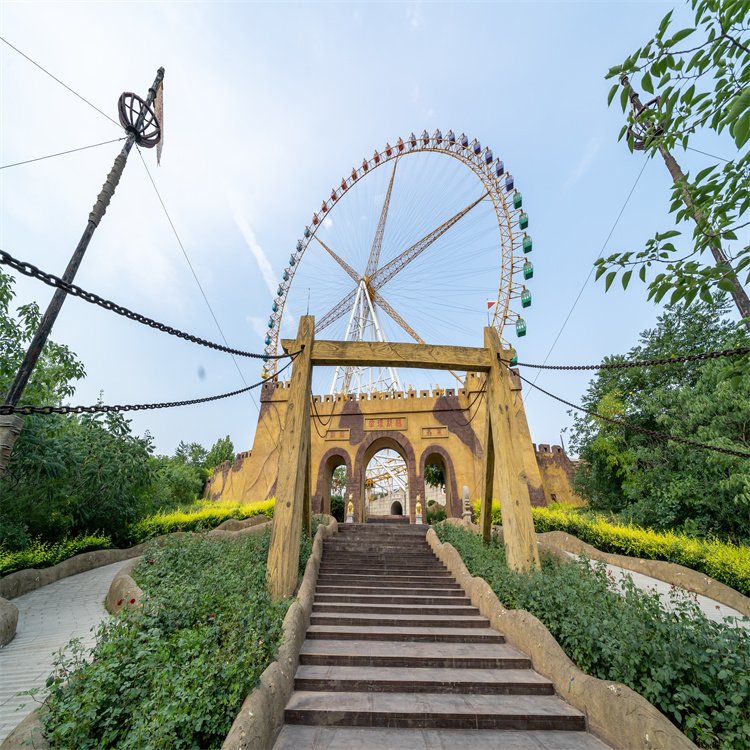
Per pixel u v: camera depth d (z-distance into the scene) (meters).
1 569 9.93
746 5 3.11
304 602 8.11
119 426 14.75
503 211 28.19
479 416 23.75
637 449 17.55
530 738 4.71
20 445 10.64
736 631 4.88
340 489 43.59
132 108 7.22
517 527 10.09
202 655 4.57
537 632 6.48
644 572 12.12
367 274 36.50
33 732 3.73
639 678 4.88
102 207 6.49
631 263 4.14
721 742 4.02
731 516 13.76
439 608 9.05
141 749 3.45
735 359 4.52
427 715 5.01
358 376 33.97
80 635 7.23
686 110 3.80
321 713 5.02
